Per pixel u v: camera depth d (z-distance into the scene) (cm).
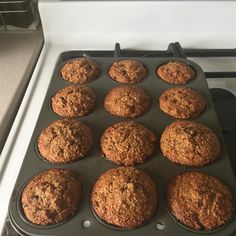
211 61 85
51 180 51
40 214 48
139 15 86
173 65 73
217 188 50
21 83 77
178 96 65
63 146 56
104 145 57
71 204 49
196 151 55
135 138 57
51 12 87
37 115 69
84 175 54
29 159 56
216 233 46
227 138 66
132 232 47
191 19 86
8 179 58
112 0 85
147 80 72
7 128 70
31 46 90
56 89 70
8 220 50
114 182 50
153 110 65
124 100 65
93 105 66
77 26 89
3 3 90
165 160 56
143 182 50
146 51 85
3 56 86
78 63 73
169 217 48
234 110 72
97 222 48
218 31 87
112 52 84
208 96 67
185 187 50
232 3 83
